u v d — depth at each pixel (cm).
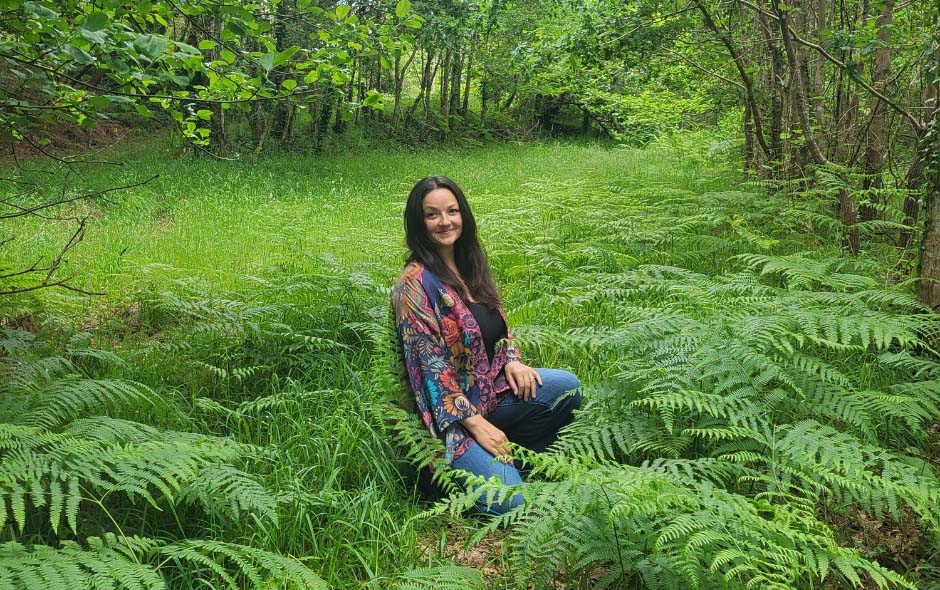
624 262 595
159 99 368
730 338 328
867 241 676
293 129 2167
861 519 279
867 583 245
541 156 2223
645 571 215
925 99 589
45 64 350
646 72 984
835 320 349
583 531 226
